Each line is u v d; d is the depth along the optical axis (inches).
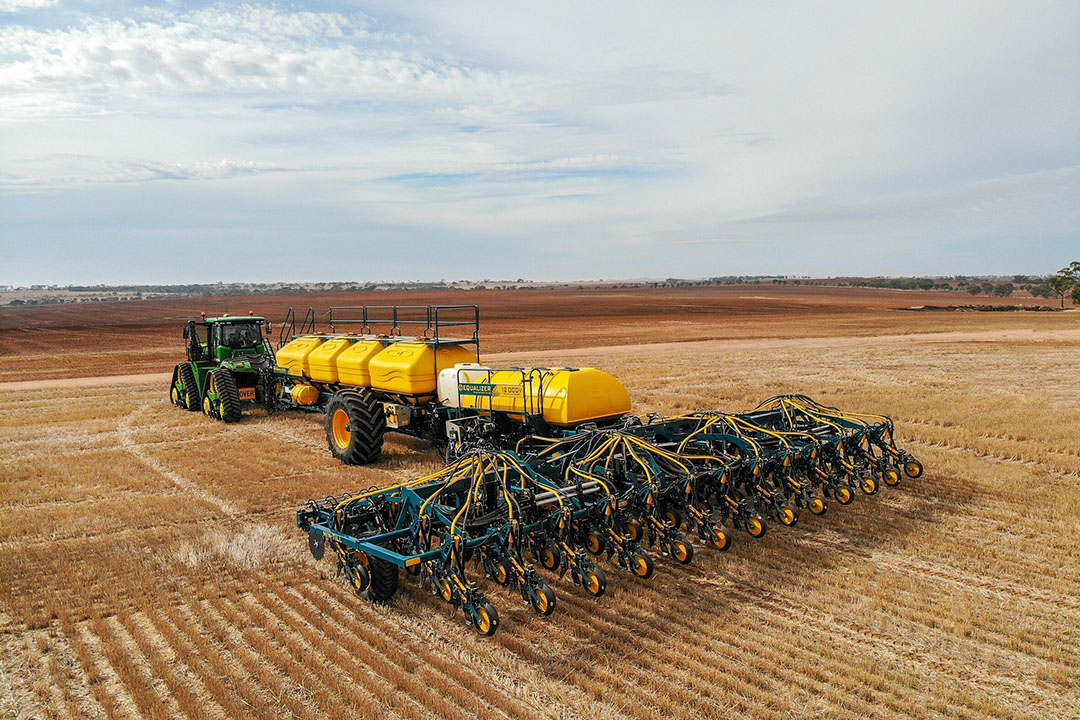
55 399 805.2
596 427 365.4
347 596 273.1
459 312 3299.7
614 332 2027.6
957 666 219.9
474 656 227.5
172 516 368.5
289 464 478.9
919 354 1187.3
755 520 318.3
